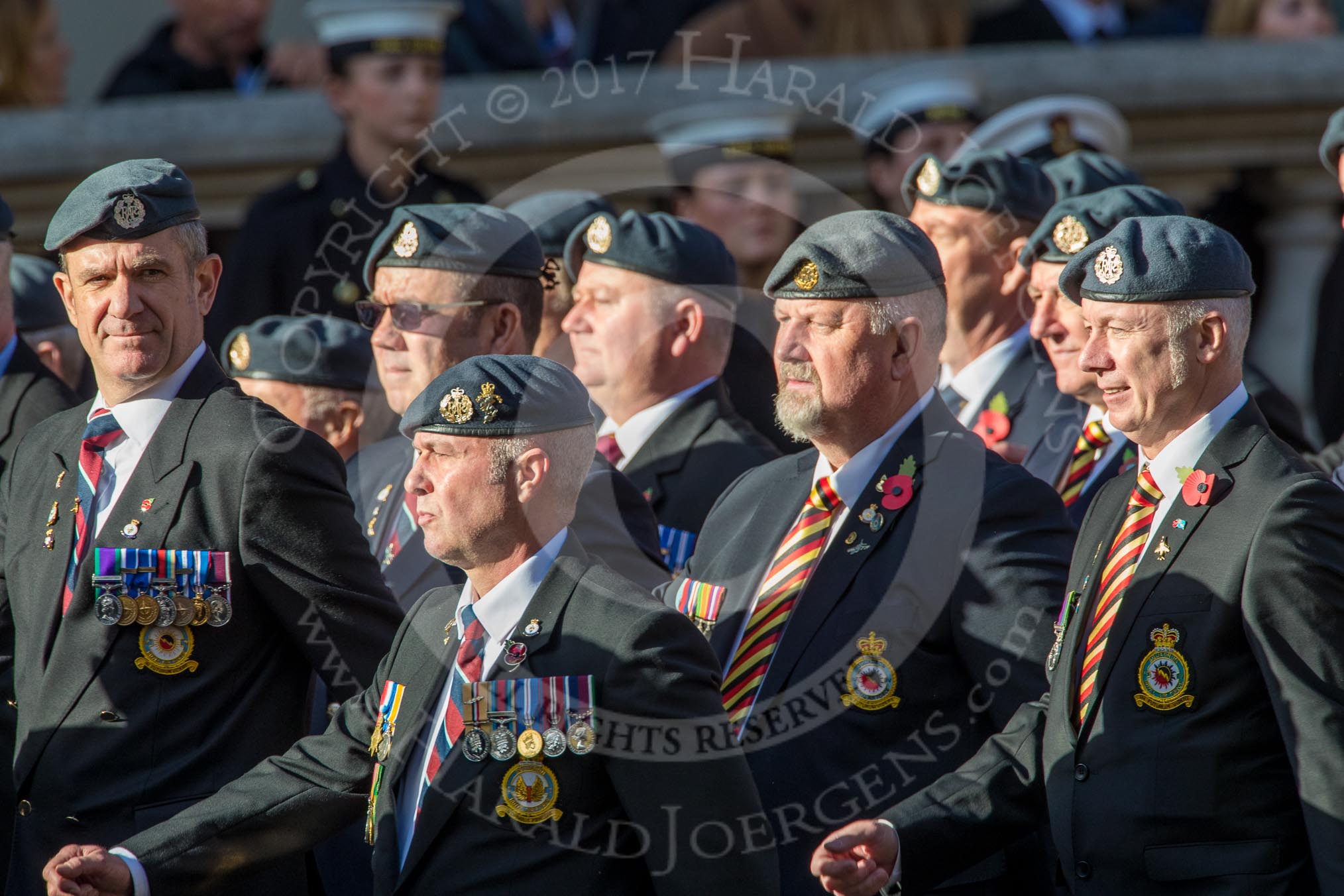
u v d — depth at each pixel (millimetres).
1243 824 13242
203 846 14422
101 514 15922
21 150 30984
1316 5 32219
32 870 15578
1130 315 13789
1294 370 30703
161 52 33062
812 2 30312
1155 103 30750
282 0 36219
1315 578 13078
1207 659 13352
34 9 32438
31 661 15891
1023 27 32000
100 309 15664
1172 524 13781
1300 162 30938
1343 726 12805
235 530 15531
